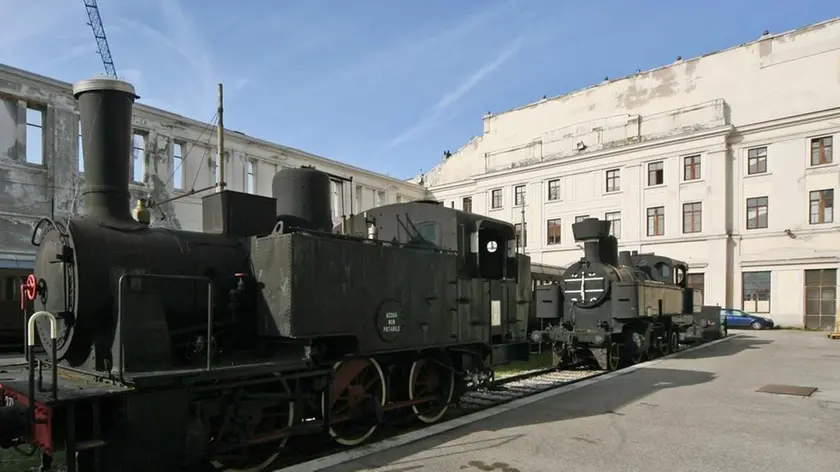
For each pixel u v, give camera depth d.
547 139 41.12
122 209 5.91
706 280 32.78
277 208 7.57
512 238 10.05
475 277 8.91
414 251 7.54
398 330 7.12
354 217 9.70
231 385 5.39
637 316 14.40
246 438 5.60
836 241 29.12
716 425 7.47
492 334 9.20
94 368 5.22
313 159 34.12
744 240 32.22
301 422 6.28
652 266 20.02
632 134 36.81
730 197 32.88
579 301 15.32
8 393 4.90
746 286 32.16
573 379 12.12
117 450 4.58
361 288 6.63
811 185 30.11
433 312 7.79
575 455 6.10
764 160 31.94
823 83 30.48
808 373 12.59
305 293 5.94
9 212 20.22
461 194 45.97
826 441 6.69
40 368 4.69
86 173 5.87
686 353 17.80
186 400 4.99
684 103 35.44
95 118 5.82
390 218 9.42
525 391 10.36
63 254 5.22
